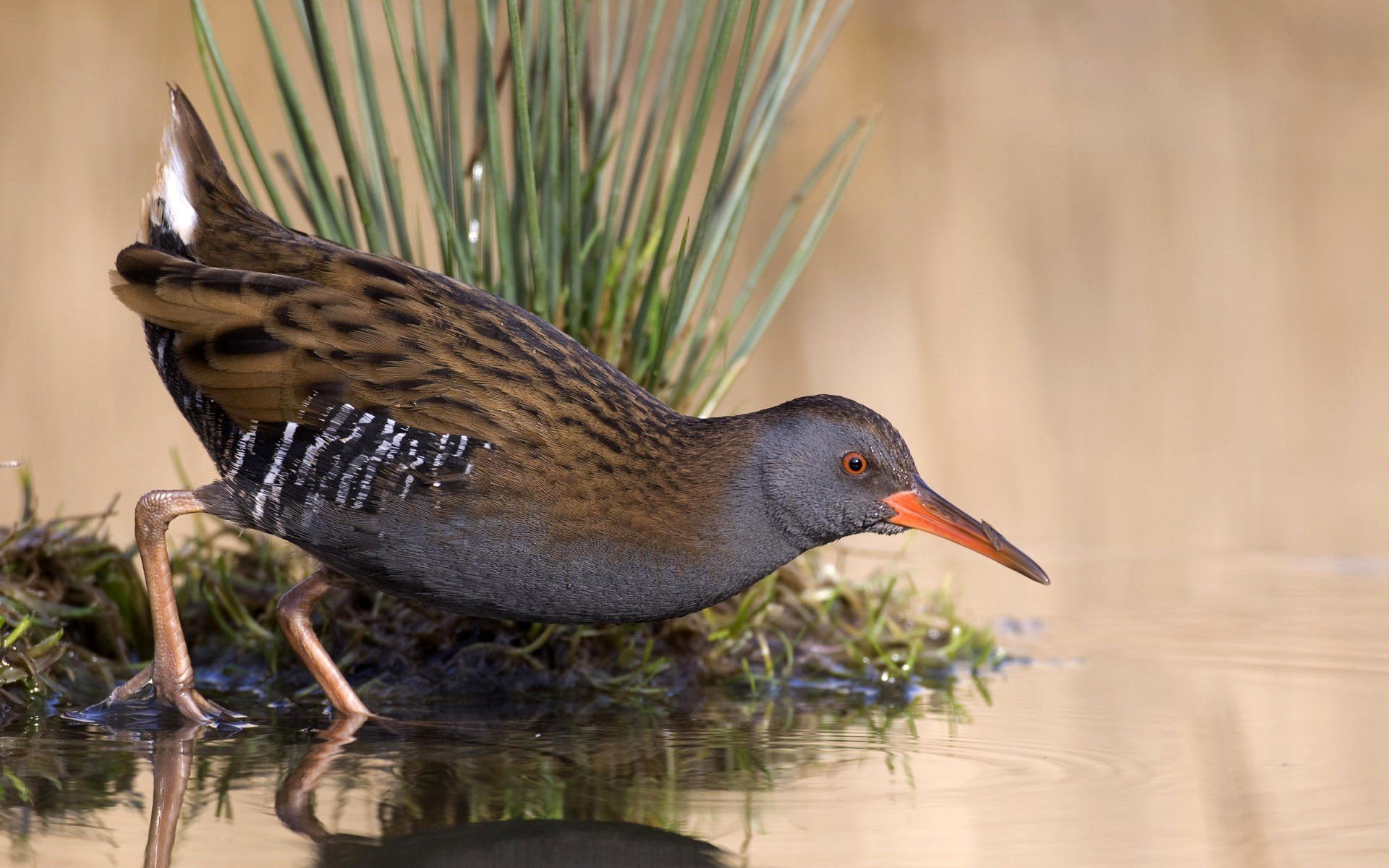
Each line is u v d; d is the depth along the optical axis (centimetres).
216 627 1034
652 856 593
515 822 635
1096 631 1111
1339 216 1945
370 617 990
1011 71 1989
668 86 1053
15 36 1702
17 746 765
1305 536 1434
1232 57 2011
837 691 955
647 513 817
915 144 1942
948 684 966
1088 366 1845
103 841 592
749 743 795
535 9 1018
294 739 793
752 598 1005
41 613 923
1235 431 1731
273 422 800
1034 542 1452
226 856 579
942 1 1988
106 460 1524
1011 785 705
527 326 839
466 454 790
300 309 807
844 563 1198
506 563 807
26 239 1658
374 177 1027
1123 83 2002
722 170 924
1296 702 876
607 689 959
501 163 968
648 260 1069
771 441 844
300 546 841
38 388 1614
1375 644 1042
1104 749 779
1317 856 592
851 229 1898
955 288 1891
